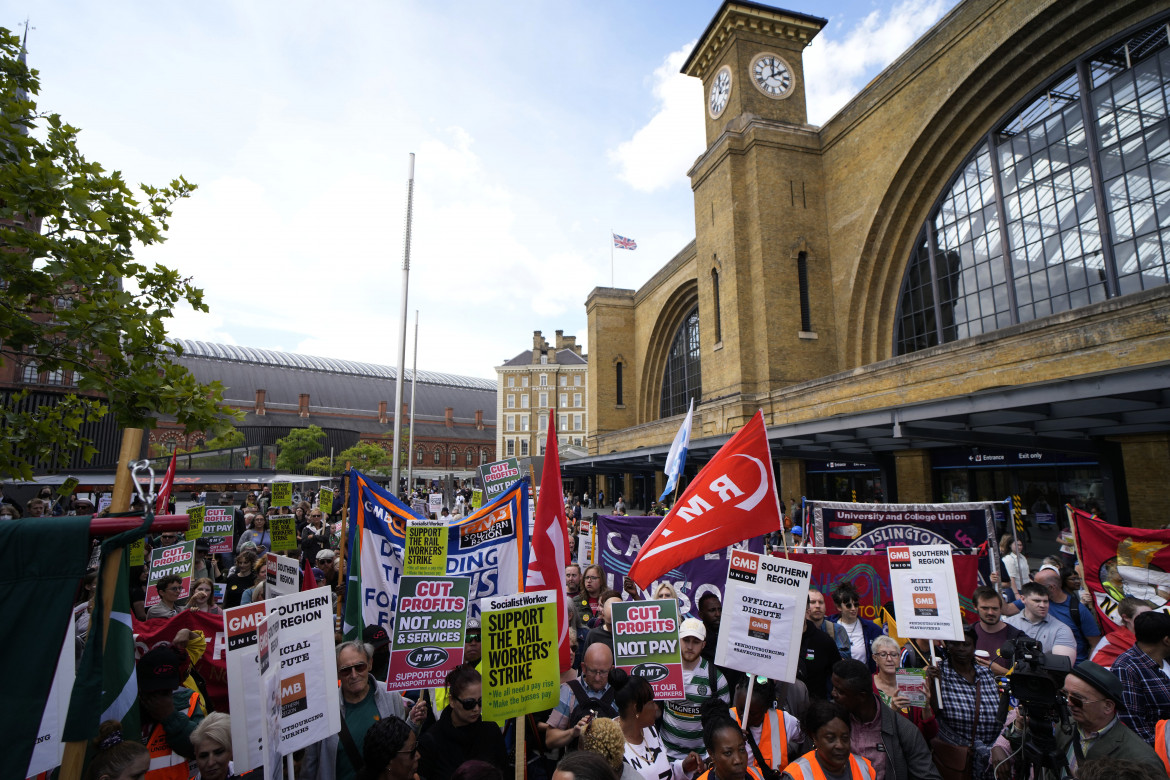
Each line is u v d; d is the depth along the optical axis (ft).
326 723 12.77
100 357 21.79
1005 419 47.11
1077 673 12.19
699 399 142.31
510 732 17.24
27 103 18.74
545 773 15.78
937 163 77.66
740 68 98.68
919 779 13.32
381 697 16.24
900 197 81.92
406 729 12.36
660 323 155.53
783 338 89.76
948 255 77.97
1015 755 13.67
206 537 39.78
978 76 70.18
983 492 65.36
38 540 8.25
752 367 92.07
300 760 14.46
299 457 207.41
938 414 46.39
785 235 92.07
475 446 377.71
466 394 422.41
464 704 13.92
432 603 16.28
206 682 20.31
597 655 16.11
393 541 23.29
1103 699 11.94
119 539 8.69
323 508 50.96
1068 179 63.41
